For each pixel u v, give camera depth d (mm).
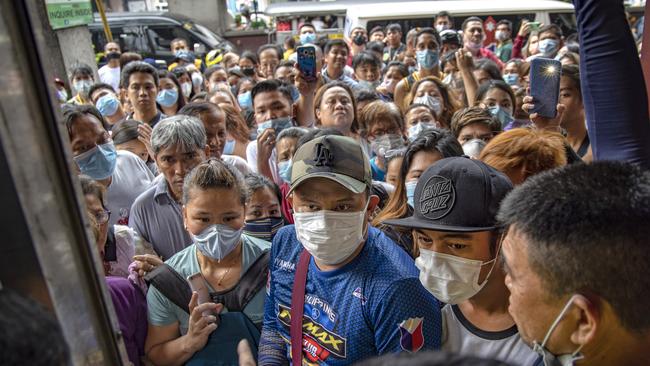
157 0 19047
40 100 624
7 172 610
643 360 857
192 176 1885
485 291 1366
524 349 1308
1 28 583
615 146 1326
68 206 667
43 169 634
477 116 2811
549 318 913
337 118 3389
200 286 1872
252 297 1886
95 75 8695
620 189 865
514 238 950
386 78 5828
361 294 1437
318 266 1579
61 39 7566
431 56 5293
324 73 5828
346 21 11172
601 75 1337
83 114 2758
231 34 15344
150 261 2006
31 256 643
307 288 1588
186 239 2621
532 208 917
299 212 1524
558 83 2537
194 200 1854
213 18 15539
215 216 1845
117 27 11375
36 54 612
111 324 735
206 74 6918
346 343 1455
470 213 1282
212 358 1761
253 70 7449
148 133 3404
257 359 1771
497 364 621
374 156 3383
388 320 1385
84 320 700
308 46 3818
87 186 2113
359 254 1509
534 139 1715
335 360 1479
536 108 2590
